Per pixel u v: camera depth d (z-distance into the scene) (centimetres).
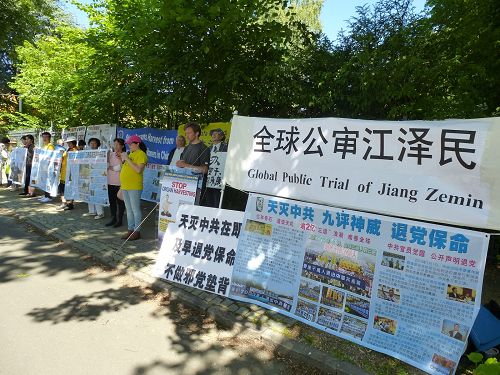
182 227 462
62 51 1202
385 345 317
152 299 425
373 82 532
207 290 424
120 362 305
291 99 644
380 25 582
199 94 722
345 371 300
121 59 796
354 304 337
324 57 623
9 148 1357
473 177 288
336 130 355
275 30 638
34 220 750
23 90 1418
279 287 383
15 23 1788
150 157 862
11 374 280
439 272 298
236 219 424
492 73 555
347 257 343
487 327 328
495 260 562
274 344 338
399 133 320
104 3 877
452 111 545
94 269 509
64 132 1155
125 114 1008
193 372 299
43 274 484
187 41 660
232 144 433
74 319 371
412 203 314
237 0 583
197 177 518
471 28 536
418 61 511
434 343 296
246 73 670
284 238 386
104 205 730
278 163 396
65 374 285
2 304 394
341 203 352
